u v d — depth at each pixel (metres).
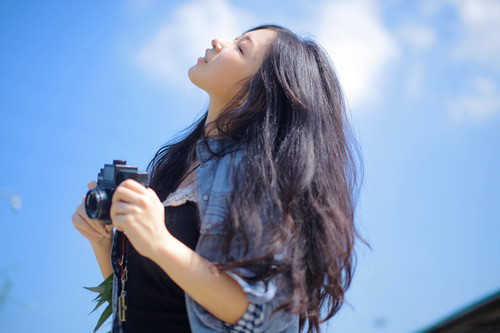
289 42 1.83
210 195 1.55
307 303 1.40
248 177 1.47
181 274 1.33
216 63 1.77
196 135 2.00
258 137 1.58
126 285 1.61
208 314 1.39
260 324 1.36
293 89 1.72
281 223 1.38
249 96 1.72
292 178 1.50
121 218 1.34
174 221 1.59
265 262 1.35
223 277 1.36
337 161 1.75
